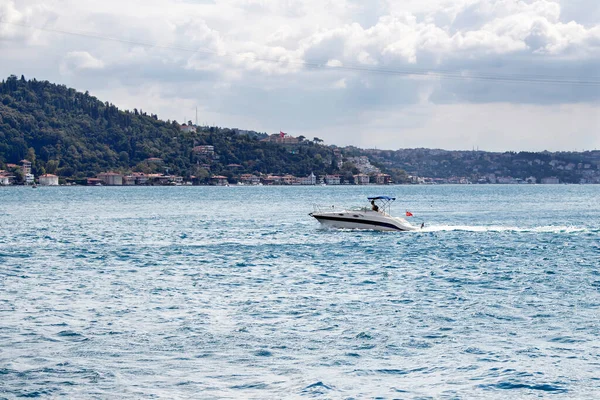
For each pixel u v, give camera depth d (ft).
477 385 84.74
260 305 125.90
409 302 128.67
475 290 141.18
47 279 155.33
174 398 81.25
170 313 119.24
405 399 80.84
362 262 182.70
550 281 152.46
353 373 88.99
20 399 80.43
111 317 116.06
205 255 198.90
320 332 106.73
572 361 92.84
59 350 97.25
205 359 93.97
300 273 164.14
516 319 115.03
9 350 97.09
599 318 115.44
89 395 81.76
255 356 95.25
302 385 84.99
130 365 91.45
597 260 185.98
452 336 104.58
